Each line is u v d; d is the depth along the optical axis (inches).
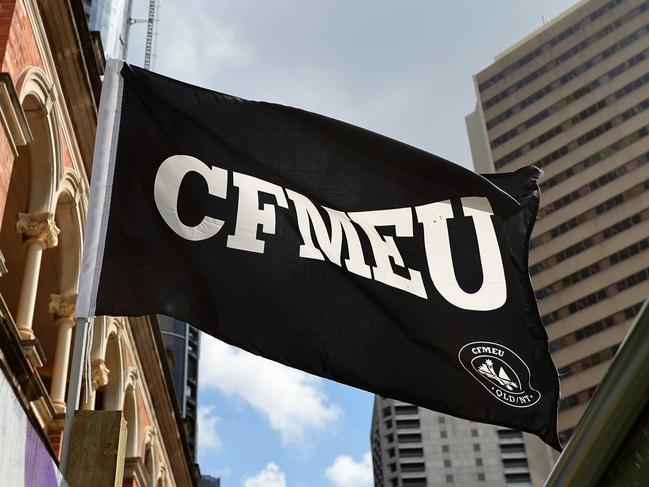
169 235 307.1
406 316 301.3
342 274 308.2
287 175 324.2
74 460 229.6
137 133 322.3
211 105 332.2
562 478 86.4
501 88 4323.3
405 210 320.5
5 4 579.2
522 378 294.4
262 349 294.7
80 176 739.4
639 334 71.5
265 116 333.1
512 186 334.3
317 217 318.3
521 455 5339.6
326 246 312.3
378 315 302.2
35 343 588.1
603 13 4037.9
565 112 4005.9
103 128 319.3
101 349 843.4
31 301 622.5
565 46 4124.0
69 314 732.0
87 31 673.0
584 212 3745.1
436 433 5506.9
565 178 3873.0
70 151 711.7
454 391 291.1
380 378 292.7
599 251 3622.0
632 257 3518.7
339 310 302.4
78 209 734.5
